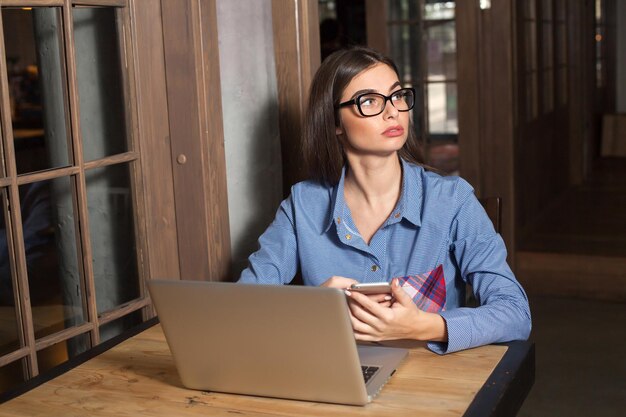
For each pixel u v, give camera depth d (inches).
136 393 57.7
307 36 99.8
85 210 78.5
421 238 70.8
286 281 76.2
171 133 88.3
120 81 82.7
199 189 88.2
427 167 75.2
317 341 51.7
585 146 285.9
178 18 85.8
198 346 55.7
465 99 177.6
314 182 75.9
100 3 79.1
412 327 58.8
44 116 74.7
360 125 69.2
